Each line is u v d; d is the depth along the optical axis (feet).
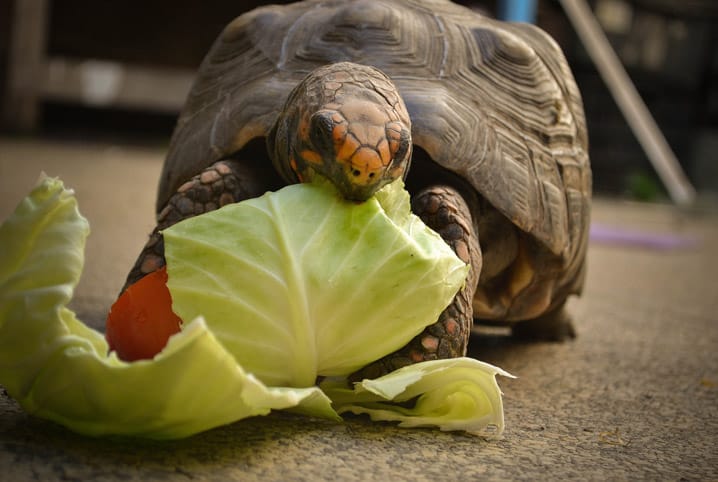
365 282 1.31
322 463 1.24
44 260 1.22
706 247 5.71
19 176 5.13
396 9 1.79
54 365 1.18
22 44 8.71
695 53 11.02
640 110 8.93
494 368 1.37
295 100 1.45
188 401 1.16
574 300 3.20
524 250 1.81
